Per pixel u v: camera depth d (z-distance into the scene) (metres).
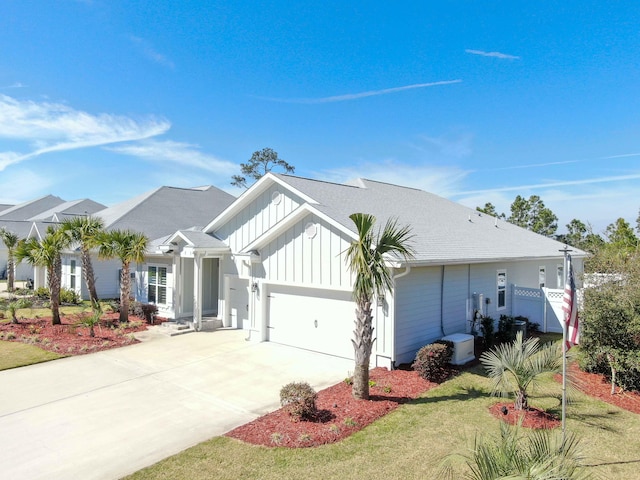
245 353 13.30
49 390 9.93
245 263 16.78
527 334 16.42
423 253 11.91
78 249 23.34
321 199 14.22
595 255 12.51
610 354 9.59
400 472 6.05
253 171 54.19
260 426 7.75
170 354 13.22
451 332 13.82
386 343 11.31
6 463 6.49
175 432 7.61
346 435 7.34
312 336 13.54
